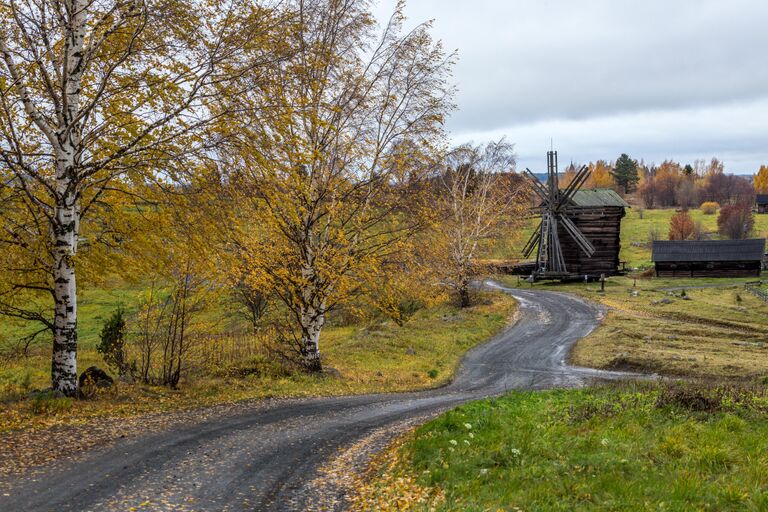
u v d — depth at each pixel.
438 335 37.28
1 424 11.70
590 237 65.00
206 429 12.87
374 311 40.09
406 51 19.66
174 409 14.94
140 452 10.61
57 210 13.36
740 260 64.81
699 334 35.09
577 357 31.41
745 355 28.84
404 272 21.64
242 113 13.48
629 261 83.19
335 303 22.06
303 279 20.19
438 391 23.55
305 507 8.37
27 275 14.57
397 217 21.05
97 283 15.86
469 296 51.41
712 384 15.66
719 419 11.17
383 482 9.30
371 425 14.43
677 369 26.66
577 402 14.44
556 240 63.06
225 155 13.65
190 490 8.77
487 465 8.98
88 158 13.98
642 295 50.62
